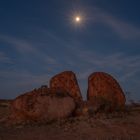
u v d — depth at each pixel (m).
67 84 18.38
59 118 15.84
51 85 18.70
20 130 14.07
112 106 17.38
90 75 18.91
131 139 12.05
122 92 18.11
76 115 16.39
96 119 15.04
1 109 21.80
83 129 13.48
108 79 18.38
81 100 17.73
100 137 12.34
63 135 12.74
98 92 18.00
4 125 15.73
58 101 16.16
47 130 13.70
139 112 17.05
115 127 13.69
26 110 16.17
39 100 16.28
